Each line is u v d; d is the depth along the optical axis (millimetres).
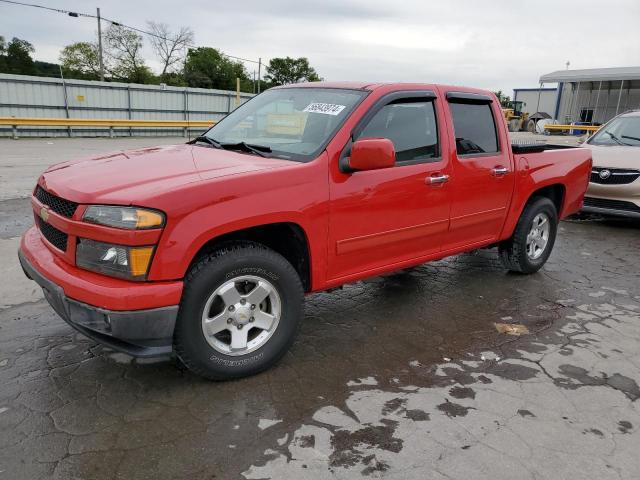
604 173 7609
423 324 4176
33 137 22047
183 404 2916
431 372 3404
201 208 2793
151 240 2674
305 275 3477
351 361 3510
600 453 2639
